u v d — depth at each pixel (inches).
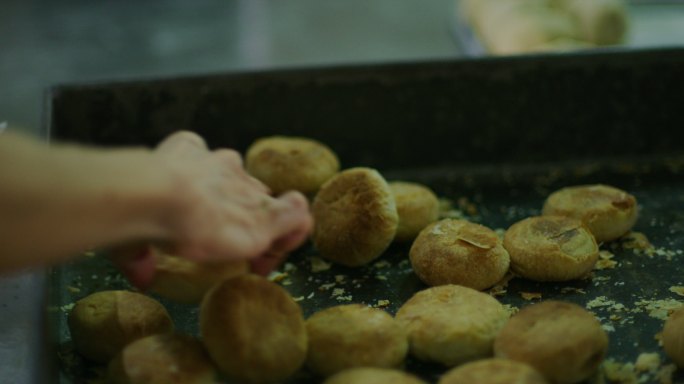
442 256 39.3
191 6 108.3
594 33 62.9
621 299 38.8
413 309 36.9
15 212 29.4
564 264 39.2
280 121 47.0
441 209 44.7
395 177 47.5
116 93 45.9
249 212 32.8
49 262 30.2
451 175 47.4
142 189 30.5
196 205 31.4
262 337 34.1
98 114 46.0
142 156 31.3
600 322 37.7
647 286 39.4
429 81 46.8
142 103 46.2
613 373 35.4
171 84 46.1
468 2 79.1
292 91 46.6
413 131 47.4
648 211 43.8
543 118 47.5
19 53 91.3
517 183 46.6
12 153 29.5
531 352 34.5
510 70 46.8
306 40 92.7
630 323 37.6
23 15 105.1
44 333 34.7
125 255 33.7
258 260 34.9
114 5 109.2
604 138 47.9
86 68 86.4
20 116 74.4
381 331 35.3
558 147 47.9
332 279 40.6
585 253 39.4
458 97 47.1
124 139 46.6
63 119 45.8
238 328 33.9
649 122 47.8
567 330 34.8
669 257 40.8
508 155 47.9
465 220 43.1
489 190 46.1
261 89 46.5
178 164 32.0
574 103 47.4
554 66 46.8
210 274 34.8
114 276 41.0
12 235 29.5
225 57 88.6
